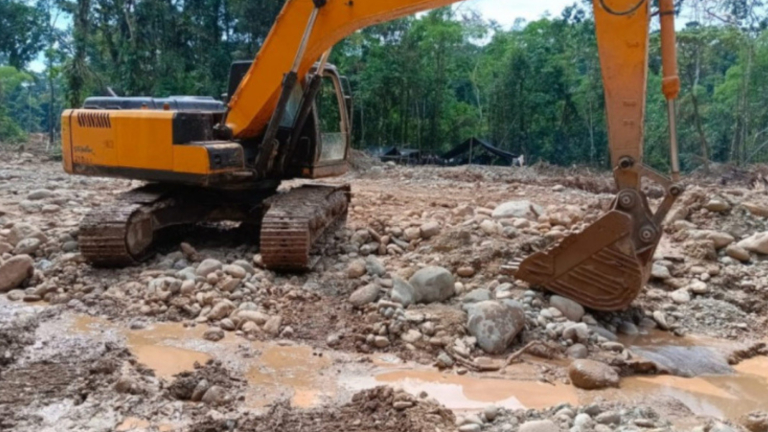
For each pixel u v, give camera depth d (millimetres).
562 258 6449
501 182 18516
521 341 5816
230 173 7633
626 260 6203
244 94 7875
